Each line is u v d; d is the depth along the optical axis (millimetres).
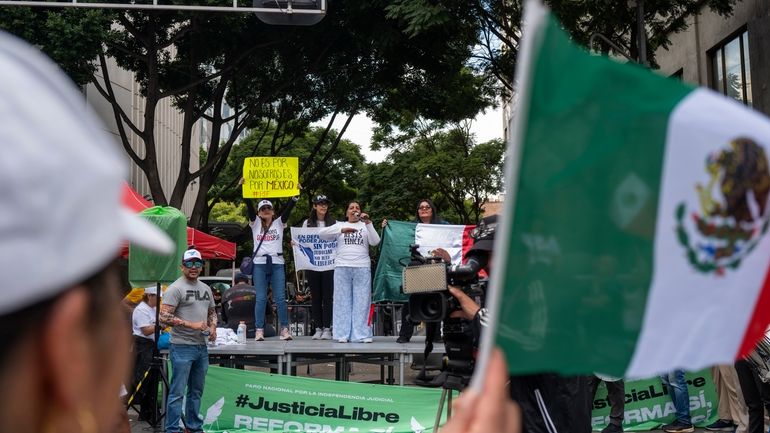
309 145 37812
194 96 21594
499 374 1144
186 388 9523
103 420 863
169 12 18969
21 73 760
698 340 1608
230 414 10055
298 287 22219
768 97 16922
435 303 4934
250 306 12961
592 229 1488
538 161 1426
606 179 1493
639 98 1513
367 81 23453
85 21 16641
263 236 12062
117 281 885
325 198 12281
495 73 20594
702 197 1580
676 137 1548
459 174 32906
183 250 9414
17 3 11367
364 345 11039
